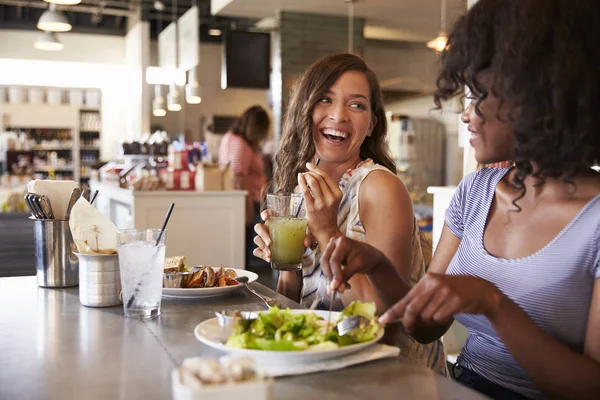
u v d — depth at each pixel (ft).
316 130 5.84
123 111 41.34
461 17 3.97
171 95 30.73
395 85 27.99
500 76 3.49
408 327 3.31
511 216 4.24
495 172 4.58
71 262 5.48
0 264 13.12
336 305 5.27
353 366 3.32
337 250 3.73
